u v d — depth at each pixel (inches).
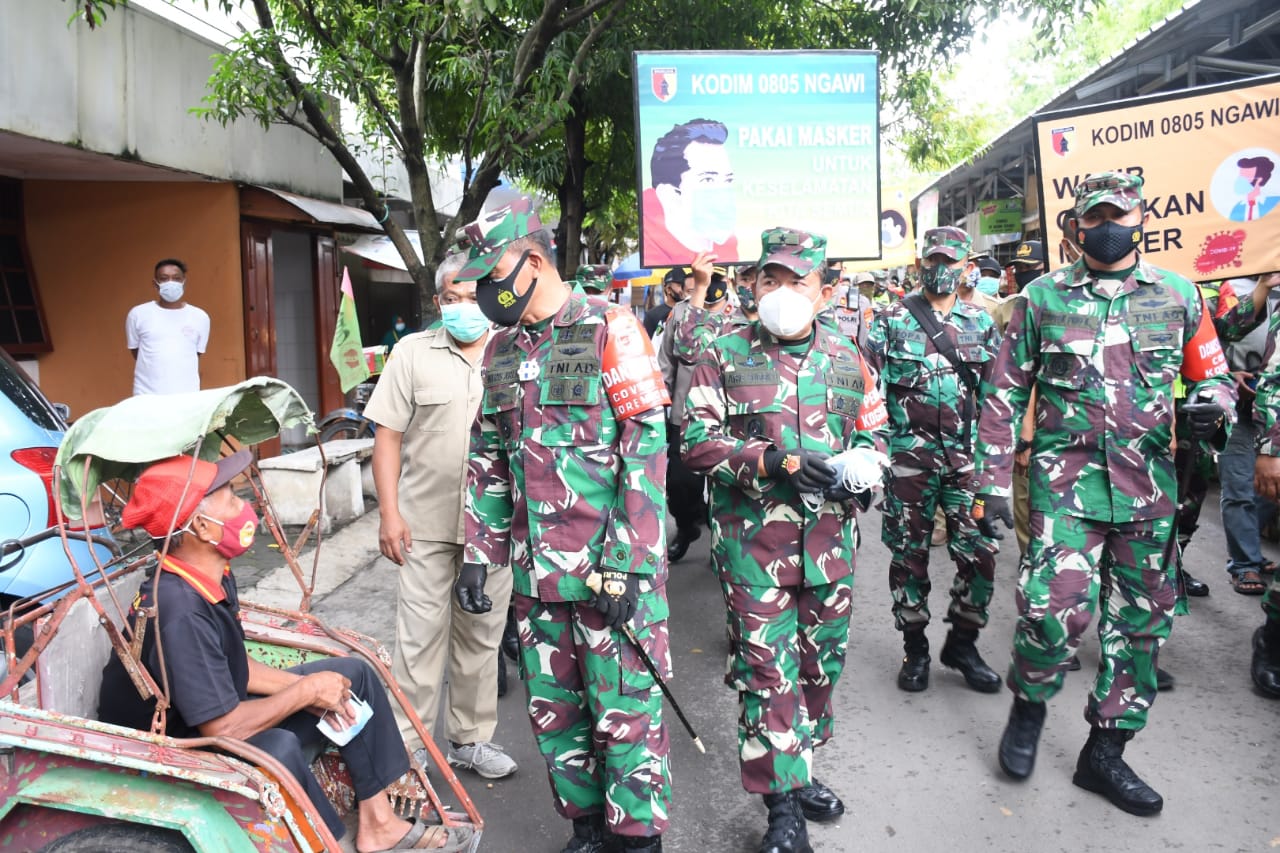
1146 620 137.6
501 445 120.6
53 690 103.4
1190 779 145.6
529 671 119.6
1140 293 137.9
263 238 388.5
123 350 363.9
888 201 459.2
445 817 118.3
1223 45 323.3
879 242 212.8
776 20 456.4
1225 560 252.7
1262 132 195.0
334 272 462.3
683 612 235.1
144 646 101.5
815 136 210.8
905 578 182.5
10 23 245.3
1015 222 542.9
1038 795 143.6
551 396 113.1
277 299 440.5
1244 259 198.8
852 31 452.1
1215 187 199.5
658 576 113.7
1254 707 169.8
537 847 134.3
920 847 131.0
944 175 625.0
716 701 183.0
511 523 122.1
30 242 357.1
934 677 191.3
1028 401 150.1
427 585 146.5
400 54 287.0
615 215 691.4
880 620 224.2
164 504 100.8
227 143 352.2
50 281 360.5
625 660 113.7
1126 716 138.7
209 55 339.3
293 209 378.9
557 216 732.0
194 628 101.7
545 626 117.3
